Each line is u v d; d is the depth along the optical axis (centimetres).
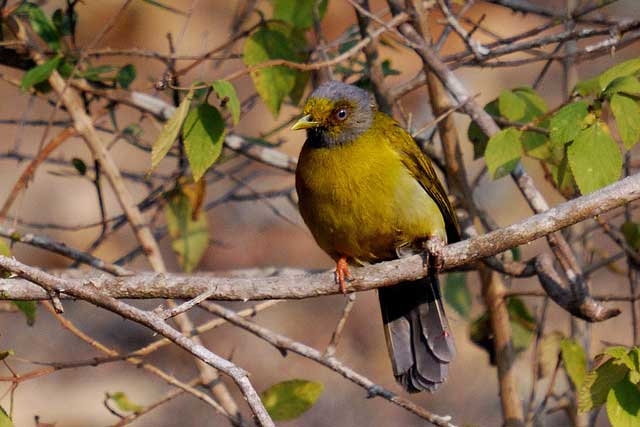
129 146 1880
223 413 950
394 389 1655
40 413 1578
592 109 813
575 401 1112
